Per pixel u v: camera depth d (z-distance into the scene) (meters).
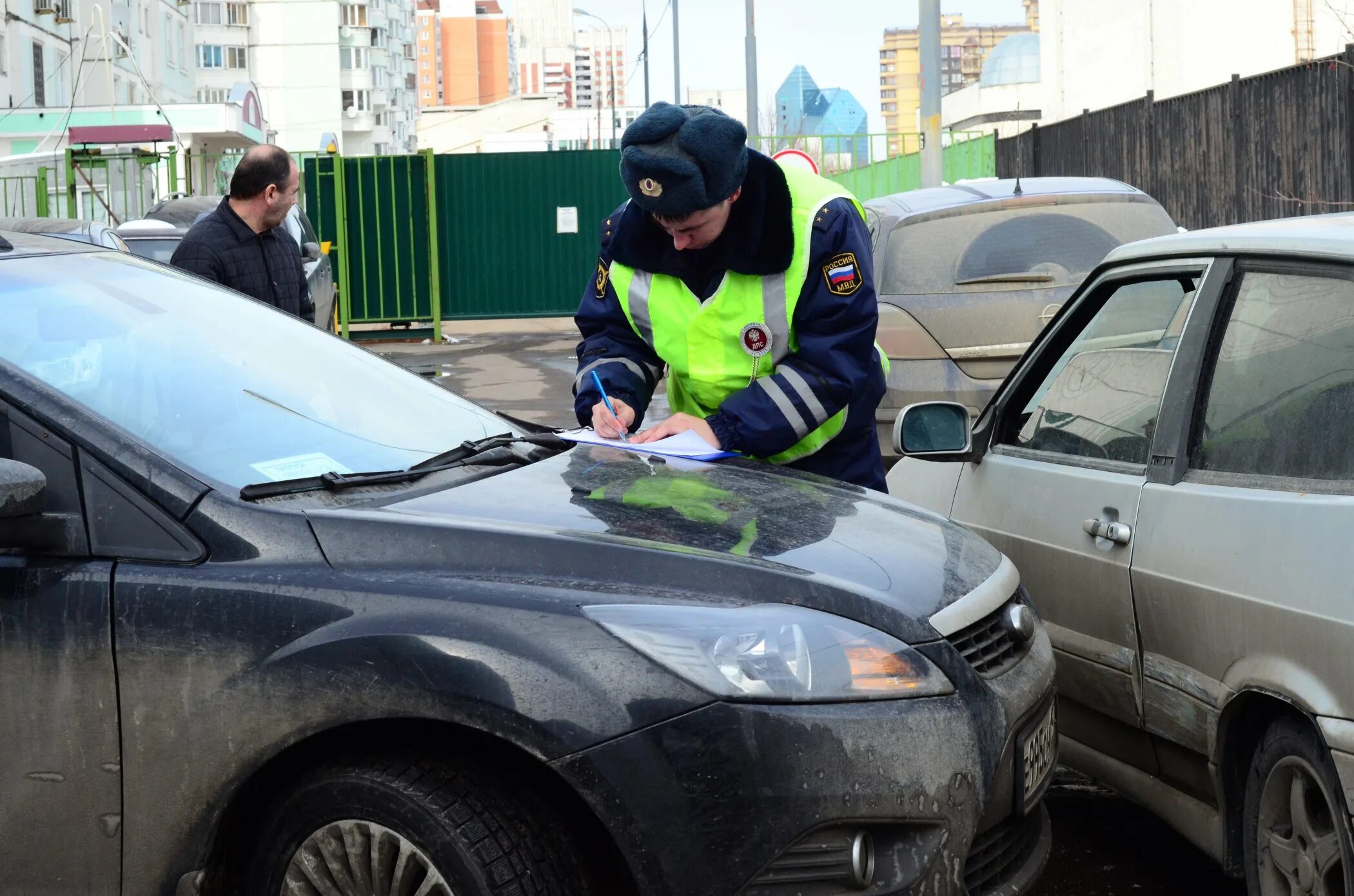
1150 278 3.65
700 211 3.50
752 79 25.36
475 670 2.49
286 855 2.64
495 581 2.62
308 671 2.56
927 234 7.62
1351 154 13.09
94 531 2.75
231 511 2.75
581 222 19.56
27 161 25.80
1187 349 3.36
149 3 53.44
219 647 2.62
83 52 41.75
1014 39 50.78
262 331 3.69
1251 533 2.94
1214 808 3.20
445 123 109.62
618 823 2.46
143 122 33.00
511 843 2.51
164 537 2.73
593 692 2.47
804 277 3.66
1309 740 2.76
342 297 19.06
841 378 3.66
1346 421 2.82
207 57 111.81
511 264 19.58
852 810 2.51
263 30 113.88
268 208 5.97
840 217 3.70
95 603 2.69
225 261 5.89
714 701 2.48
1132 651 3.35
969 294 7.41
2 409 2.85
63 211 22.23
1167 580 3.17
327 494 2.93
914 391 7.41
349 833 2.58
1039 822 3.03
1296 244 3.12
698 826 2.46
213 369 3.32
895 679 2.62
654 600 2.59
